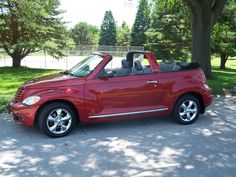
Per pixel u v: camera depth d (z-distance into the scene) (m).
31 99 4.16
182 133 4.49
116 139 4.21
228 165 3.43
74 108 4.34
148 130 4.61
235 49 15.55
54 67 17.84
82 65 4.71
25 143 4.04
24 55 15.84
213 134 4.47
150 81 4.63
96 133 4.45
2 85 9.11
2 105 5.82
